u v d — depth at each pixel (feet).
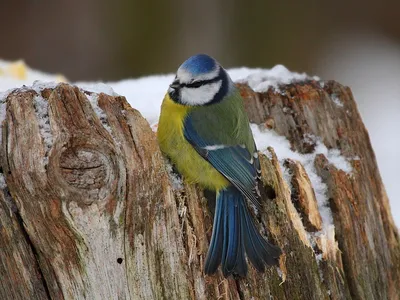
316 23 84.94
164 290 23.84
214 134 26.63
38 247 22.58
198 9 77.25
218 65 28.37
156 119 29.78
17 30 72.59
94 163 22.17
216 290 24.56
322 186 29.43
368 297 29.58
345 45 86.22
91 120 22.53
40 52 73.10
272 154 27.32
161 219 23.63
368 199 31.04
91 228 22.52
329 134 31.27
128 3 74.90
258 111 31.09
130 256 23.29
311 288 26.66
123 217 22.91
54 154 21.75
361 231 29.84
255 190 25.61
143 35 75.51
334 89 32.35
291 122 31.01
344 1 86.94
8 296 22.72
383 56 85.61
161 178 23.50
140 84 37.58
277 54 81.87
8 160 22.09
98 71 74.38
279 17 82.84
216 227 25.49
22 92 22.89
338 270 27.86
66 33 73.67
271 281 25.62
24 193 22.00
